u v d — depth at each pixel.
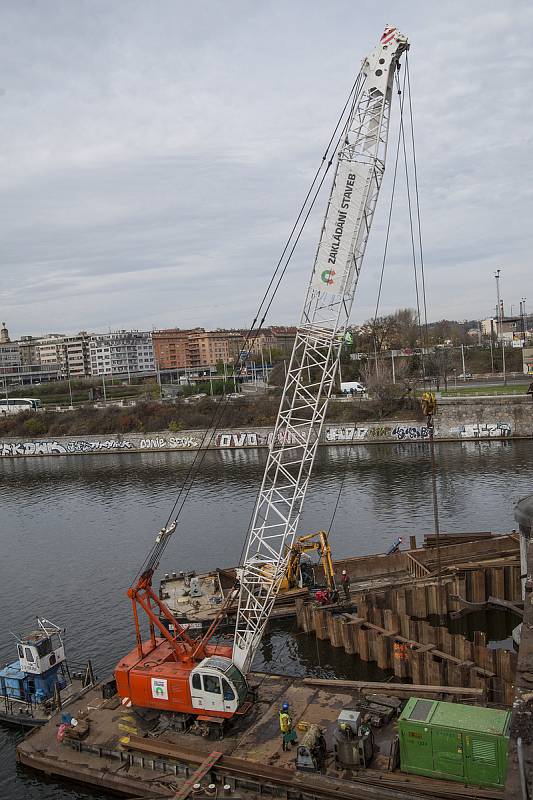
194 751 31.14
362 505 83.25
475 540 60.31
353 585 54.03
